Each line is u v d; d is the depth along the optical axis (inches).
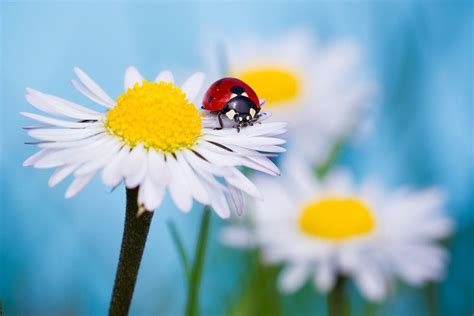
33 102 5.4
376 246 7.9
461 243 8.3
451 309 8.0
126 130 5.3
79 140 5.2
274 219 8.2
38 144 5.1
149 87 5.4
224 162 5.2
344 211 8.0
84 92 5.5
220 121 5.6
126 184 5.0
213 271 8.2
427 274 7.8
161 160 5.2
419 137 9.0
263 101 5.8
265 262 7.7
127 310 5.2
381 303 7.8
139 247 5.2
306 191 8.7
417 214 8.3
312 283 8.2
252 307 7.6
